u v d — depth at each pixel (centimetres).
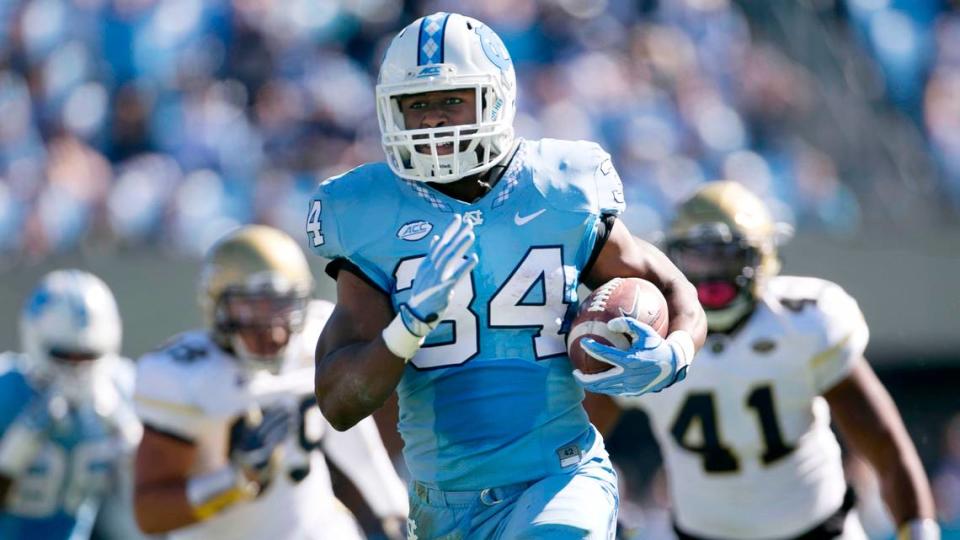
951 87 4056
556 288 1093
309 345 1739
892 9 4112
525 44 3791
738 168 3809
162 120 3469
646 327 1036
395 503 1720
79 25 3550
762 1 4094
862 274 3228
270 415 1678
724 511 1733
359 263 1101
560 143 1138
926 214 3806
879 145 3922
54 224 3172
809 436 1723
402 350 1021
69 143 3409
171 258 2941
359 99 3691
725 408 1702
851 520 1762
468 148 1084
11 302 2848
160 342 2912
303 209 3403
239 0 3675
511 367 1088
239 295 1669
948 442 3284
